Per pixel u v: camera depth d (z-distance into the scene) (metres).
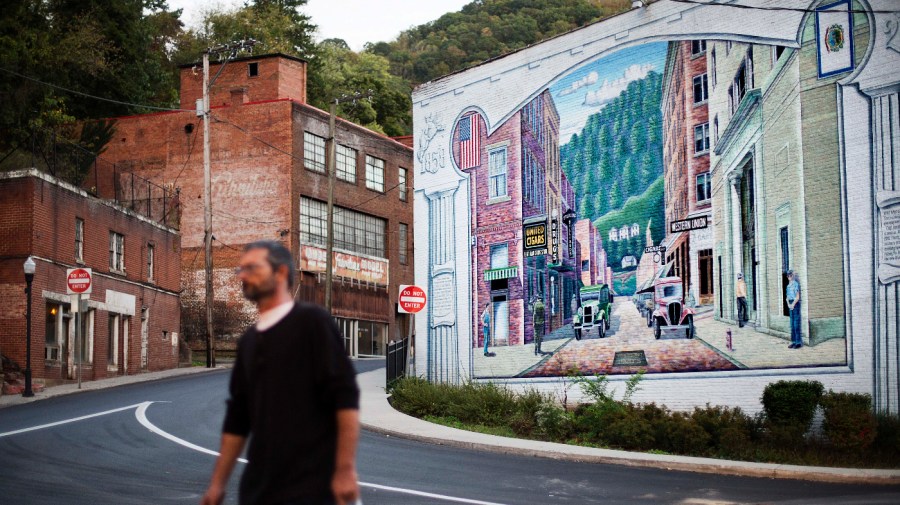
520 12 111.69
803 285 19.95
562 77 26.27
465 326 28.23
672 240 23.06
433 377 28.94
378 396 27.59
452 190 29.12
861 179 19.16
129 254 38.53
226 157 53.50
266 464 4.96
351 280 57.25
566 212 25.77
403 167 62.78
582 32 25.83
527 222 26.86
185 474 13.66
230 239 52.88
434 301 29.28
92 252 35.44
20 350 31.16
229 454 5.29
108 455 15.47
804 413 18.69
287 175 52.50
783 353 20.34
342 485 4.91
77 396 28.06
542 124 26.69
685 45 23.16
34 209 31.70
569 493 12.93
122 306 37.59
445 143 29.48
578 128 25.66
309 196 53.97
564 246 25.73
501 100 27.94
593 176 25.16
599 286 24.66
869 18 19.23
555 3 108.88
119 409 23.12
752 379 20.92
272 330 5.11
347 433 4.95
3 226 31.75
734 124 21.80
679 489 13.48
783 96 20.56
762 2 21.23
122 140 54.88
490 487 13.26
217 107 54.50
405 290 27.02
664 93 23.64
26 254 31.50
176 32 79.31
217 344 51.88
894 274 18.59
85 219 35.06
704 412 19.09
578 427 20.03
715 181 22.14
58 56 52.34
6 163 37.97
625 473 15.21
